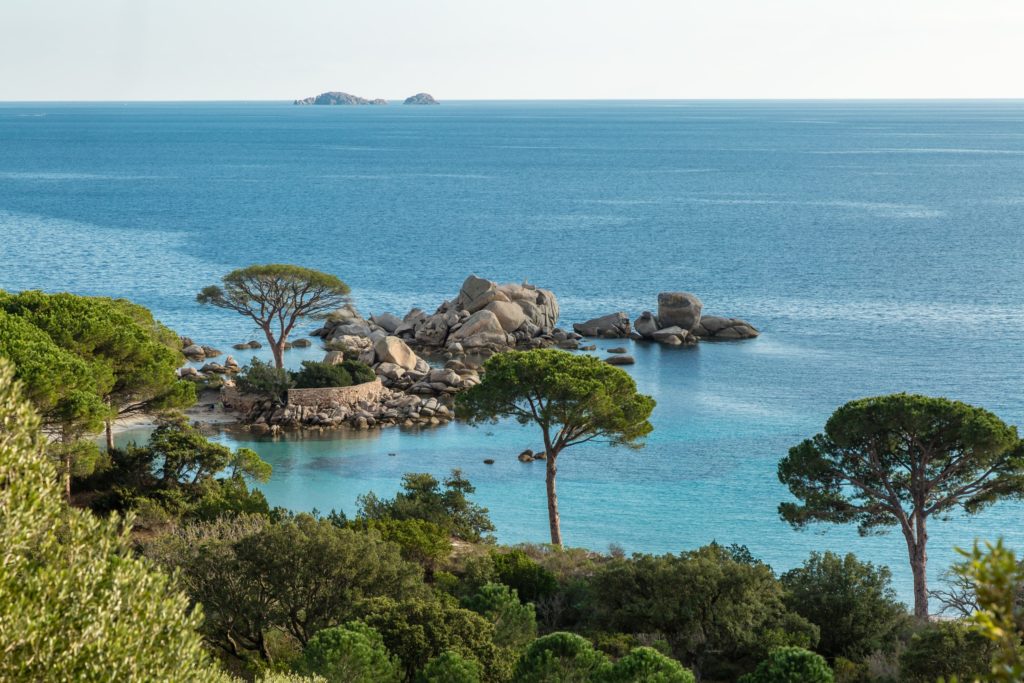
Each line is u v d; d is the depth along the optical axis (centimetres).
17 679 1538
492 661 3084
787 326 12262
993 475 5609
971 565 865
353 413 8238
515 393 5188
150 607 1717
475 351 10938
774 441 7600
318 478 6719
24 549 1688
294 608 3469
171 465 5231
